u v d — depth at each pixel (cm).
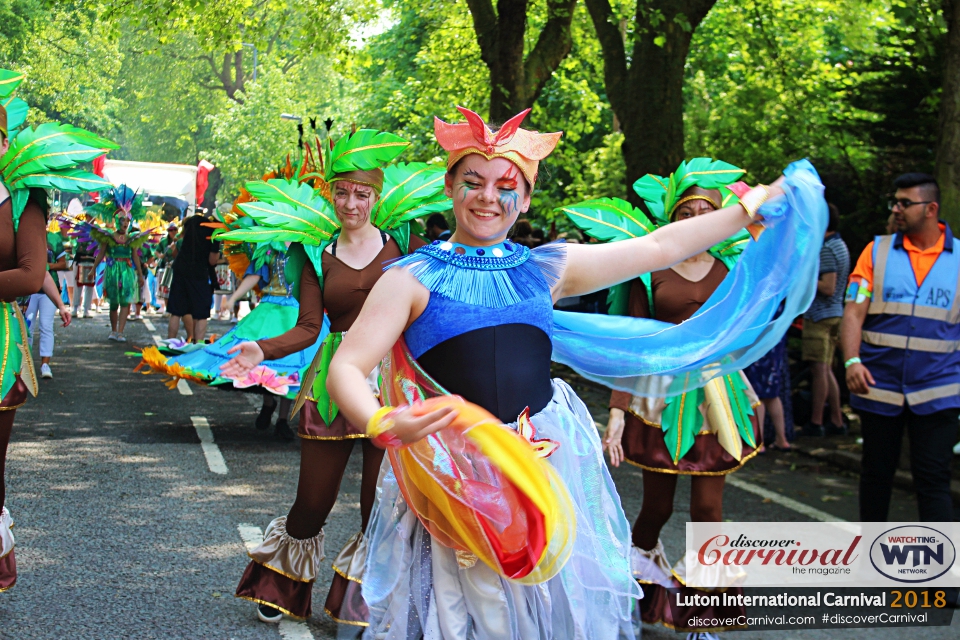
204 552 488
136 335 1577
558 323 304
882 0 1405
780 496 670
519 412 242
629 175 1129
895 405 470
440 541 239
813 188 276
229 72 5366
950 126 714
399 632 243
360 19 1698
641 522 405
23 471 644
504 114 1267
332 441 386
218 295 2014
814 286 288
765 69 1521
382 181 395
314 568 399
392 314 233
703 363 300
